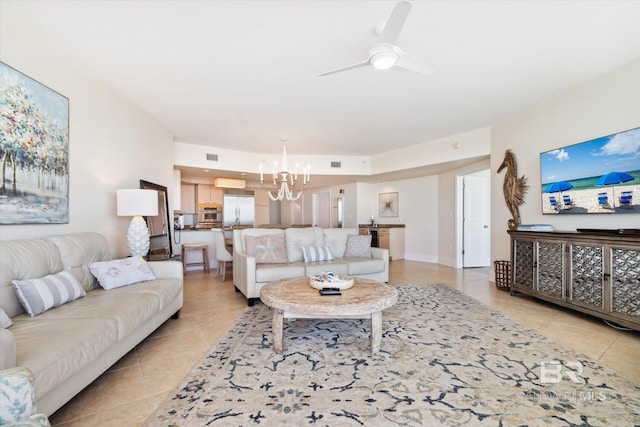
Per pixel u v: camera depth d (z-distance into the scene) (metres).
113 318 1.72
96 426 1.39
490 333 2.49
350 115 3.95
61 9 1.89
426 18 1.98
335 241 4.43
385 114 3.92
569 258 2.87
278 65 2.64
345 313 2.04
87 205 2.74
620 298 2.42
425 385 1.71
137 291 2.30
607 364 1.95
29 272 1.82
